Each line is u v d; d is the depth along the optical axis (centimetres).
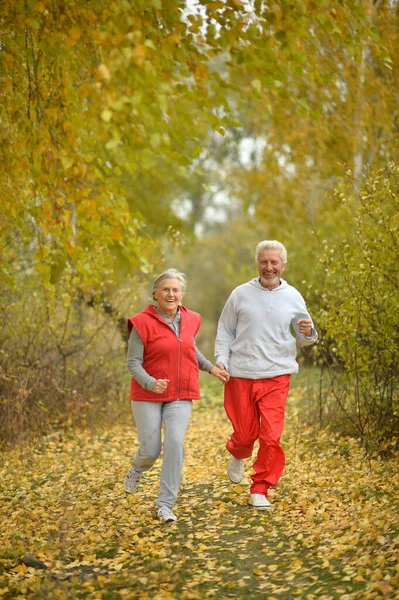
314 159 1541
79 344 1081
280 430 617
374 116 1237
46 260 880
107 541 555
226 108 523
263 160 1766
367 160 1314
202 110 523
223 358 639
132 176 1803
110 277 1044
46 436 960
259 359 625
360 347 770
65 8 518
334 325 771
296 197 1683
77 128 544
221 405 1238
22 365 971
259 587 455
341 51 1216
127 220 570
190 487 707
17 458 843
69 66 565
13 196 620
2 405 912
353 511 575
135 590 455
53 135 551
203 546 529
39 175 550
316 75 541
